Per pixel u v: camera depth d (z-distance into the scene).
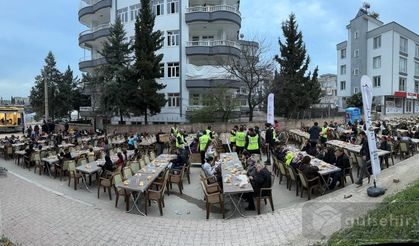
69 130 31.86
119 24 31.78
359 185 10.97
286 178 13.48
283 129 32.12
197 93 36.06
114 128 30.39
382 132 20.72
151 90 29.38
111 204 11.34
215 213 10.08
